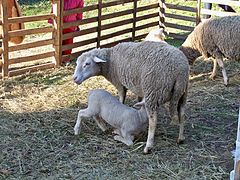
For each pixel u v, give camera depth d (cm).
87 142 352
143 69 329
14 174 311
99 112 353
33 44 507
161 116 397
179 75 321
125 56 348
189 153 336
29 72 505
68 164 322
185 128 377
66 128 375
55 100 433
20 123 384
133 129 341
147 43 339
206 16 640
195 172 312
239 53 452
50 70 518
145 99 329
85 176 307
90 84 478
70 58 547
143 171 313
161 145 346
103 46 600
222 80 490
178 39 662
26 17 496
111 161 326
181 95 329
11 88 461
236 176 288
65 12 527
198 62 546
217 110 416
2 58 486
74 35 548
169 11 797
